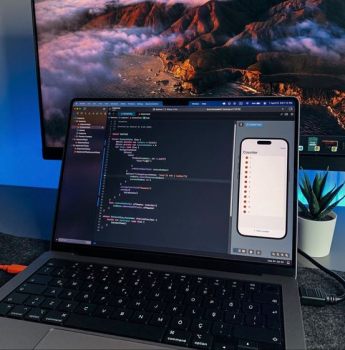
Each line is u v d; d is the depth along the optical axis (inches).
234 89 26.4
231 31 25.7
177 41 26.9
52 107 29.8
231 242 18.7
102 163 21.2
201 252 18.9
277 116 19.4
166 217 19.8
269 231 18.4
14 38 33.8
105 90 28.9
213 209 19.3
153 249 19.5
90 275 18.2
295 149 18.8
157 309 15.6
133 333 14.3
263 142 19.3
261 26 25.0
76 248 20.4
